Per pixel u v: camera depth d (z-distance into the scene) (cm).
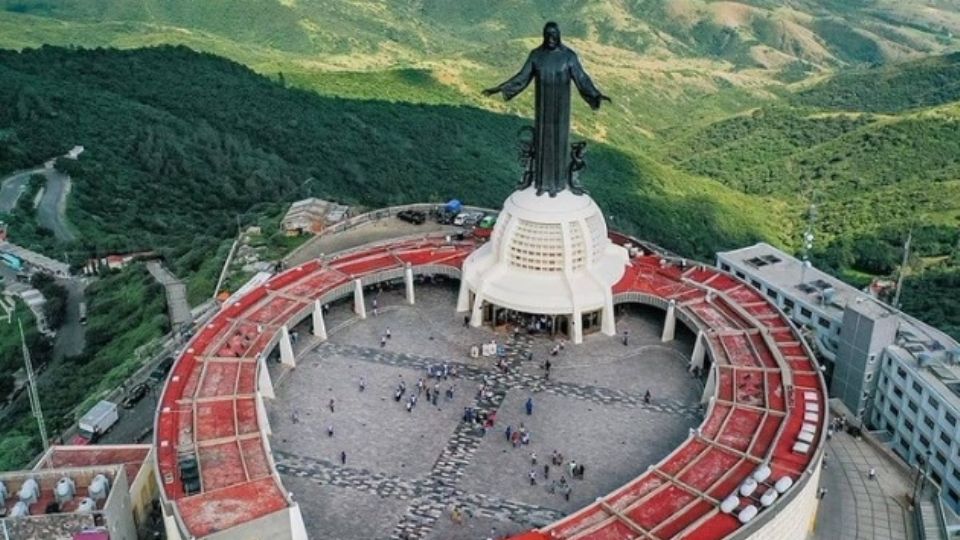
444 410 8894
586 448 8306
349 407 8931
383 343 10081
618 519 6656
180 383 8462
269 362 9681
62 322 15312
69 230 17425
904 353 10138
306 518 7394
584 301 9881
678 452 7450
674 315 9962
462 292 10550
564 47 9688
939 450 9406
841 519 8012
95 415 9956
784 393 8200
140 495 7688
